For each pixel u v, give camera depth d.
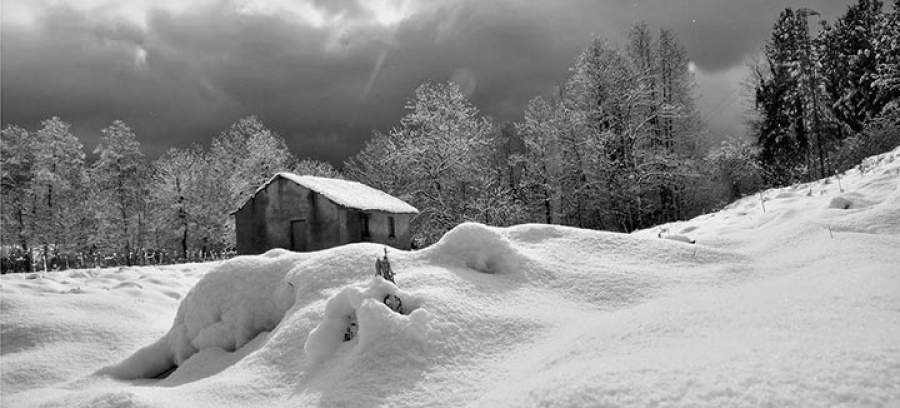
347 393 3.03
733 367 2.20
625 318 3.40
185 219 36.19
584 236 5.37
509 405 2.43
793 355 2.20
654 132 29.09
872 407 1.74
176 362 4.93
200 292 5.02
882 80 23.14
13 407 3.95
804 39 27.67
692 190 29.55
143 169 37.88
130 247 34.06
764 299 3.25
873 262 4.08
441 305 3.68
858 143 19.52
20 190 33.38
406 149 31.05
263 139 34.69
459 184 31.64
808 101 27.14
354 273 4.59
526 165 33.25
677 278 4.43
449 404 2.83
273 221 21.89
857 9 32.22
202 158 42.84
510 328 3.61
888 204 6.25
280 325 4.23
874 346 2.14
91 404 3.15
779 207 9.40
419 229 31.58
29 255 27.53
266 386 3.50
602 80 28.05
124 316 6.40
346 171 47.56
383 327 3.38
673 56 29.78
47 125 32.91
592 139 27.62
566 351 3.02
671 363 2.39
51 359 5.06
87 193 34.81
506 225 30.11
